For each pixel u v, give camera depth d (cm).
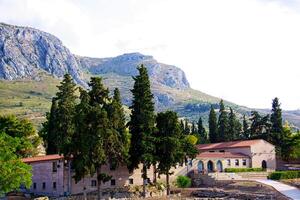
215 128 17062
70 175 8750
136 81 9106
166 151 8844
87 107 7912
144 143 8712
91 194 8681
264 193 8144
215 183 10081
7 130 11162
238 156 11975
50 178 8912
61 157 8838
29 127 11494
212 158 11412
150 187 9331
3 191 6881
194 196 8725
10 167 6812
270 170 12088
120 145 8162
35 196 8781
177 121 9188
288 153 13850
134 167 8981
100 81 8362
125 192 8856
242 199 7856
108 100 8394
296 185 8919
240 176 10650
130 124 9025
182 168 10725
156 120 9281
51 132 10588
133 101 9069
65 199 8200
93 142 7700
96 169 7944
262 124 15462
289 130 15238
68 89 10469
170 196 8581
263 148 12438
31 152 11381
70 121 10200
